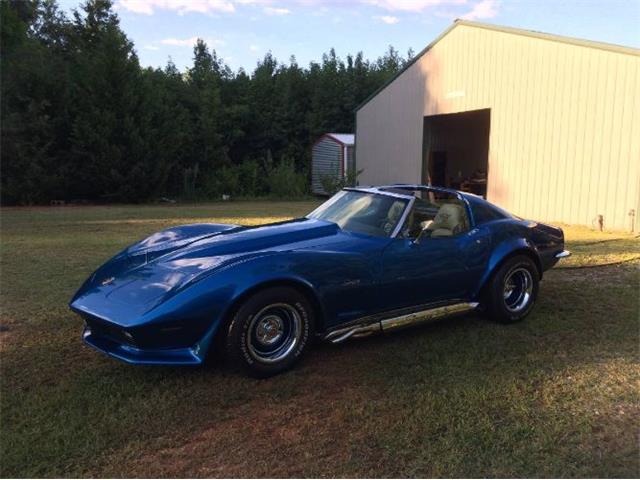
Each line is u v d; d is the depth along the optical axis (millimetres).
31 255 8453
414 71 19016
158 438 2955
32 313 5238
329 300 3904
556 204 13547
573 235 11148
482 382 3670
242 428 3068
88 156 22734
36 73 22766
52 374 3777
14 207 21000
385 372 3846
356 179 23156
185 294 3398
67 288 6258
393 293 4270
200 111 30328
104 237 10719
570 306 5543
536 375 3789
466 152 25469
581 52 12641
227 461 2744
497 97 15281
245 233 4422
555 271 7227
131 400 3377
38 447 2826
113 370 3854
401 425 3092
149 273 3785
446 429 3049
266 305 3627
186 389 3553
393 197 4684
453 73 17062
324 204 5246
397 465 2707
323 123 31984
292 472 2650
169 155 25078
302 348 3871
